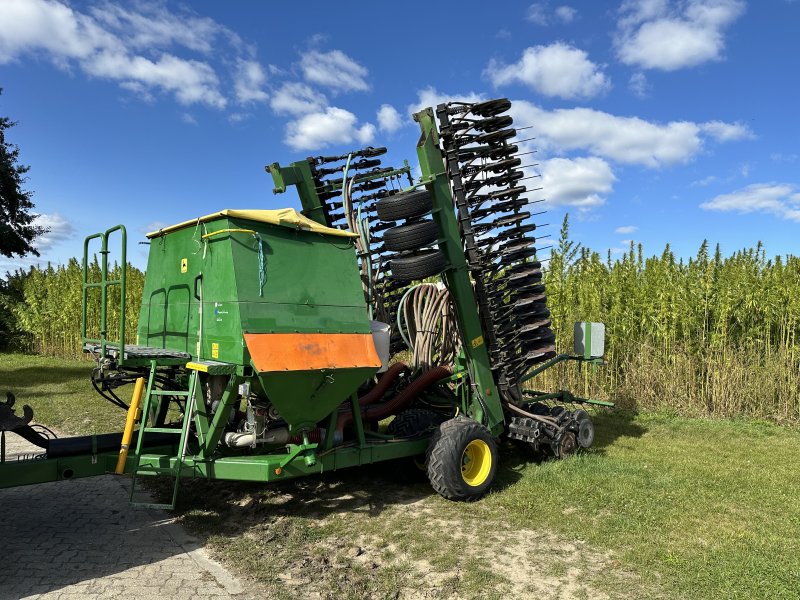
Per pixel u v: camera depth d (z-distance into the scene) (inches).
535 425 297.3
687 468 301.3
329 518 231.1
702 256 522.3
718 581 174.4
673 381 483.5
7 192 1019.3
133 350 216.2
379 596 168.2
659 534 212.2
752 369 468.1
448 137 277.9
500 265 301.6
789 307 473.4
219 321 201.5
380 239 302.7
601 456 322.3
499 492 259.8
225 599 163.8
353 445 234.4
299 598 165.8
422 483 278.4
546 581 177.5
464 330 283.7
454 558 193.0
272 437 216.8
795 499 253.1
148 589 168.6
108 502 246.2
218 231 203.3
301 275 215.6
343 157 304.3
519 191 298.8
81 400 501.0
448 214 276.5
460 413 294.2
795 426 430.0
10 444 353.4
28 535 207.9
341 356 217.9
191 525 220.8
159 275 241.3
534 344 316.2
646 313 511.5
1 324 1179.9
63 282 1013.8
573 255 535.8
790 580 174.6
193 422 221.6
